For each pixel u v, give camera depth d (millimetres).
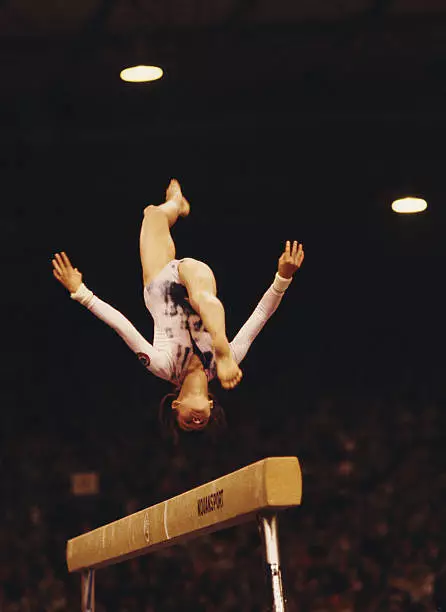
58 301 20297
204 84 16375
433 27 14656
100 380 20125
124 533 7254
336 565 16266
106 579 16391
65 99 16531
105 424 19484
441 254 20500
